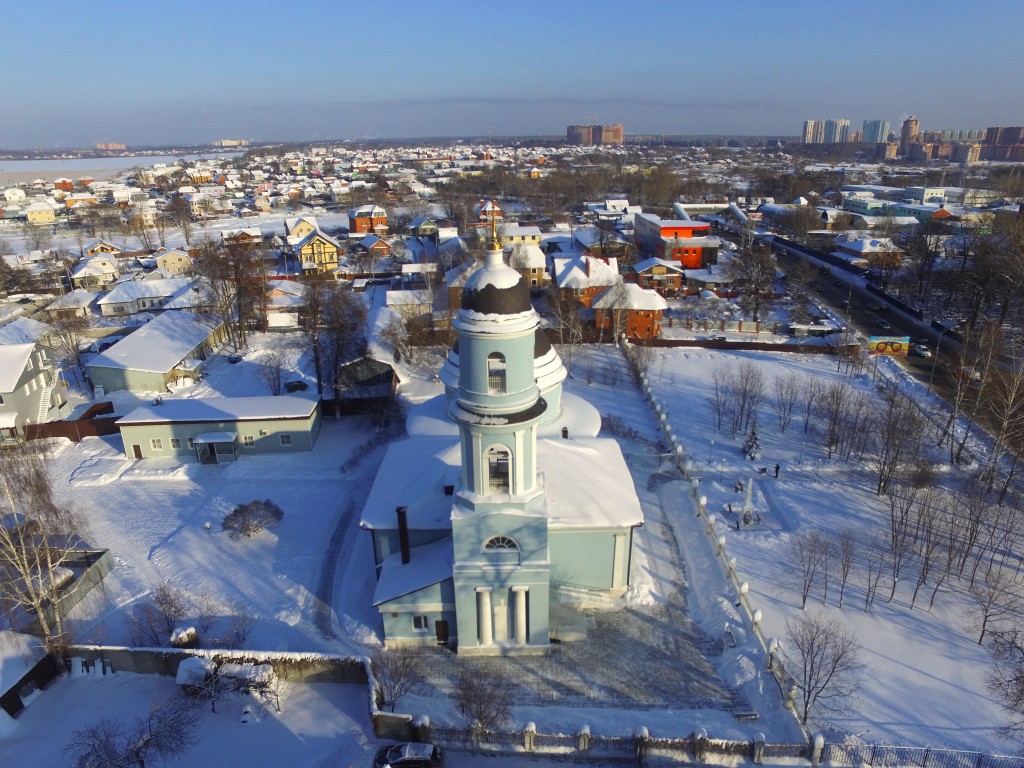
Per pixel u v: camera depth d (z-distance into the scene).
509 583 34.59
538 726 31.11
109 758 28.23
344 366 67.75
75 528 43.31
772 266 116.75
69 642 36.00
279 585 42.03
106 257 131.25
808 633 34.72
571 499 38.66
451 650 36.47
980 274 95.38
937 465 54.59
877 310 100.75
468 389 31.58
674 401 68.81
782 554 43.62
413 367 78.69
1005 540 44.25
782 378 73.62
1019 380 55.62
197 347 85.00
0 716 31.50
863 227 164.75
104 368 73.81
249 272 98.31
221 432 58.34
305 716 31.89
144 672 35.03
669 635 37.22
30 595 37.31
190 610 39.50
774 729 30.77
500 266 30.25
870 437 57.50
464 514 33.25
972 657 34.72
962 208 167.75
